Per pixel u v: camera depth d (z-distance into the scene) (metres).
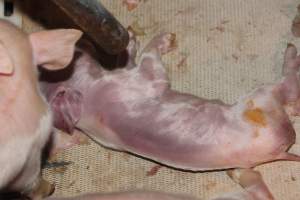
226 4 0.89
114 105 0.75
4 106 0.62
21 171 0.66
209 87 0.85
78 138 0.82
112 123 0.75
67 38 0.68
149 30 0.88
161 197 0.65
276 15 0.88
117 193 0.65
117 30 0.71
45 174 0.81
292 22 0.88
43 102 0.67
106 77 0.76
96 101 0.76
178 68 0.86
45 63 0.69
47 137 0.68
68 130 0.78
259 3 0.89
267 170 0.80
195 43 0.87
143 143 0.75
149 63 0.77
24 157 0.63
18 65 0.65
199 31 0.88
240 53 0.86
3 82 0.63
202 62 0.86
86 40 0.79
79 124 0.77
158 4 0.90
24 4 0.88
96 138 0.78
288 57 0.80
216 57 0.86
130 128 0.75
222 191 0.79
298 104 0.79
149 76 0.77
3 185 0.63
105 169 0.81
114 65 0.78
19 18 0.87
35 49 0.68
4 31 0.66
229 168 0.76
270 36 0.87
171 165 0.76
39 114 0.65
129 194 0.65
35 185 0.75
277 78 0.85
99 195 0.64
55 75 0.76
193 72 0.86
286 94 0.77
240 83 0.85
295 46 0.86
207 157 0.74
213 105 0.75
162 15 0.89
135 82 0.76
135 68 0.77
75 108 0.76
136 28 0.88
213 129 0.73
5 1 0.86
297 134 0.81
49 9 0.88
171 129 0.74
